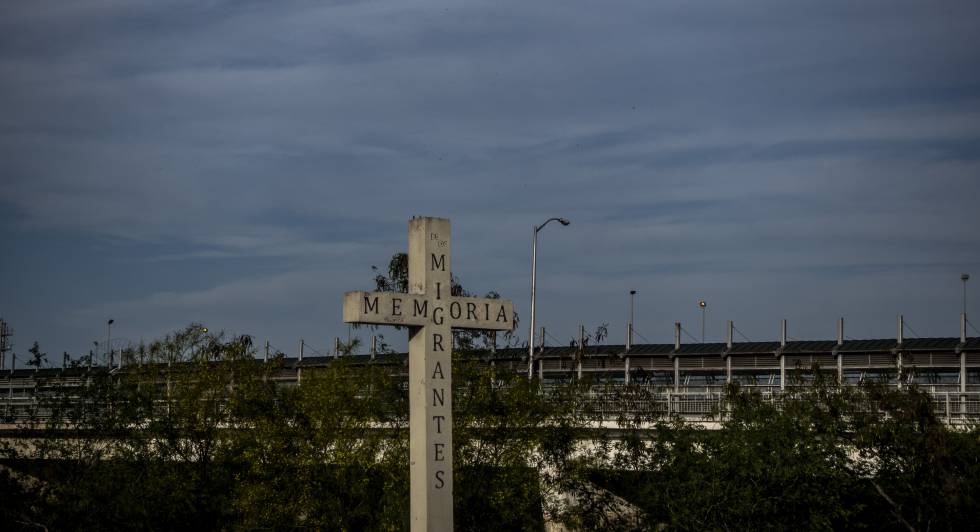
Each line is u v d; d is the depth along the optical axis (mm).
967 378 51969
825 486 34125
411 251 23594
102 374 42531
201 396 41812
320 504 36125
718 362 57125
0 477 40375
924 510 34156
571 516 37719
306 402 36938
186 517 41375
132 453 41125
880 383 35219
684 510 34656
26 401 51469
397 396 37281
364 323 22641
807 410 34969
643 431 39719
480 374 36312
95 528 39656
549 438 36938
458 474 34625
